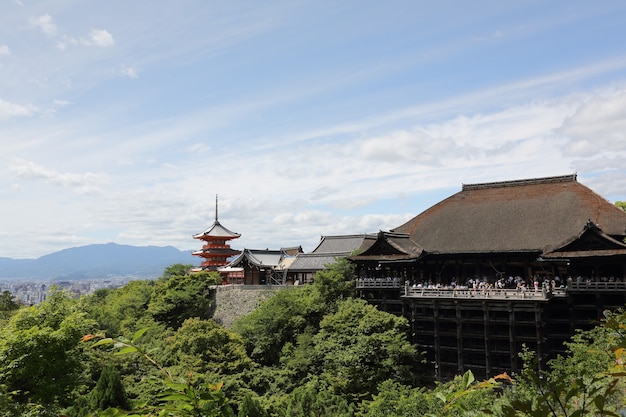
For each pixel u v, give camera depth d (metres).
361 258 61.06
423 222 66.12
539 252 51.97
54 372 33.53
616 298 46.69
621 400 14.84
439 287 53.31
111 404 37.22
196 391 5.78
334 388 45.59
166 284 77.69
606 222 51.66
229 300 75.25
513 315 47.62
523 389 23.34
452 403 7.09
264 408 39.31
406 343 48.00
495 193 65.44
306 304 61.03
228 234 115.94
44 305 39.78
